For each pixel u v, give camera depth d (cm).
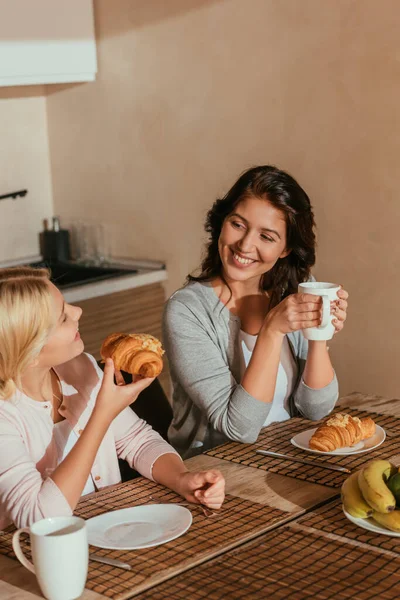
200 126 309
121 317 318
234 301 197
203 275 200
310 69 278
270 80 288
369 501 128
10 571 120
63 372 161
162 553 123
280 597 109
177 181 321
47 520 113
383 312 277
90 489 162
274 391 179
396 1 256
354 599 108
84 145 347
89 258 350
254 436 173
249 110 295
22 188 353
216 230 193
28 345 136
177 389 196
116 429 165
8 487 134
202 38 301
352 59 269
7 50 295
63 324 142
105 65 331
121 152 336
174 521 133
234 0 290
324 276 288
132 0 316
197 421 194
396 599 108
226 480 151
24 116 350
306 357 200
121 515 136
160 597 111
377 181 271
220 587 113
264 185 181
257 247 184
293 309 169
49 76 313
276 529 130
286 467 157
